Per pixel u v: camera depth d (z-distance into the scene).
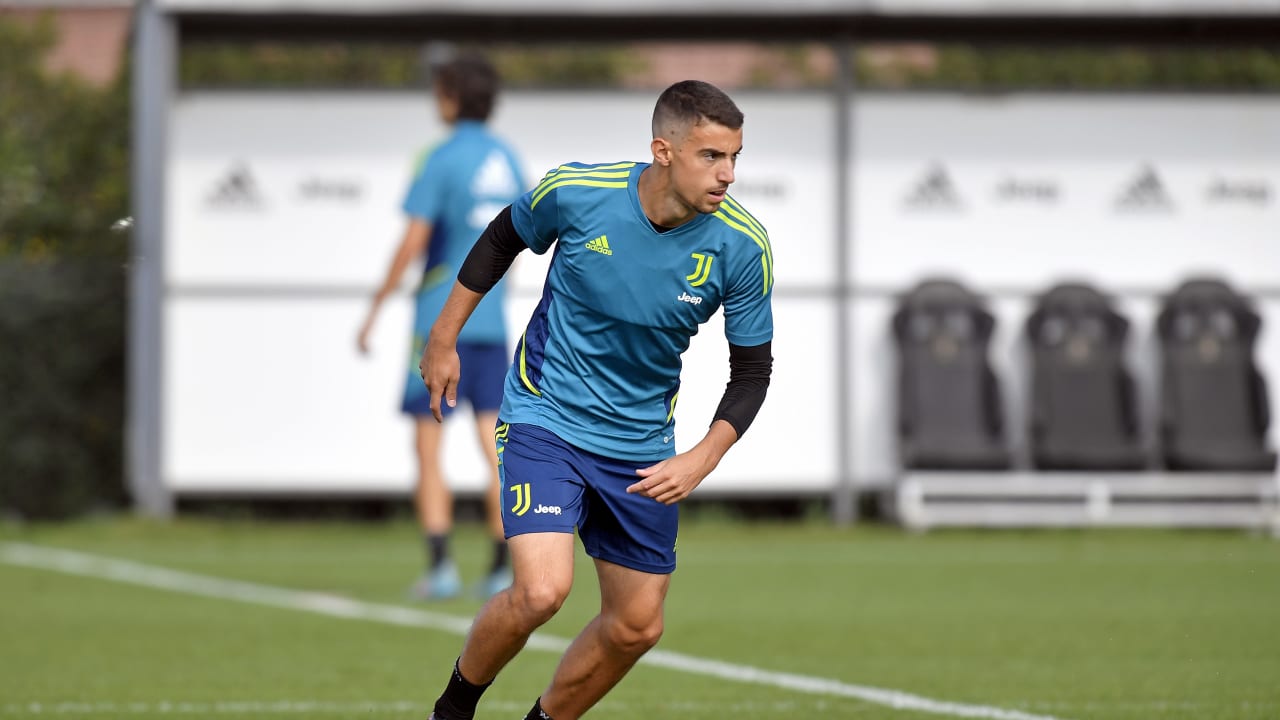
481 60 35.97
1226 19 54.59
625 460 18.58
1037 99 56.66
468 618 34.56
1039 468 53.97
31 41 69.00
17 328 54.47
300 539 52.84
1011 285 56.78
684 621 34.53
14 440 54.47
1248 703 24.28
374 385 55.62
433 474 36.72
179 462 55.44
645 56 85.44
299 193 55.66
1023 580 42.47
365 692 25.39
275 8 53.09
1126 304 56.94
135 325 53.88
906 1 53.09
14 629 33.16
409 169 55.66
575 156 55.78
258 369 55.56
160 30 53.78
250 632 32.56
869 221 56.47
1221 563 46.78
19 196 62.22
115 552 49.03
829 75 87.94
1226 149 57.03
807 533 54.34
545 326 18.88
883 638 31.91
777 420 55.84
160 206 53.97
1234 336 55.19
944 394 54.22
